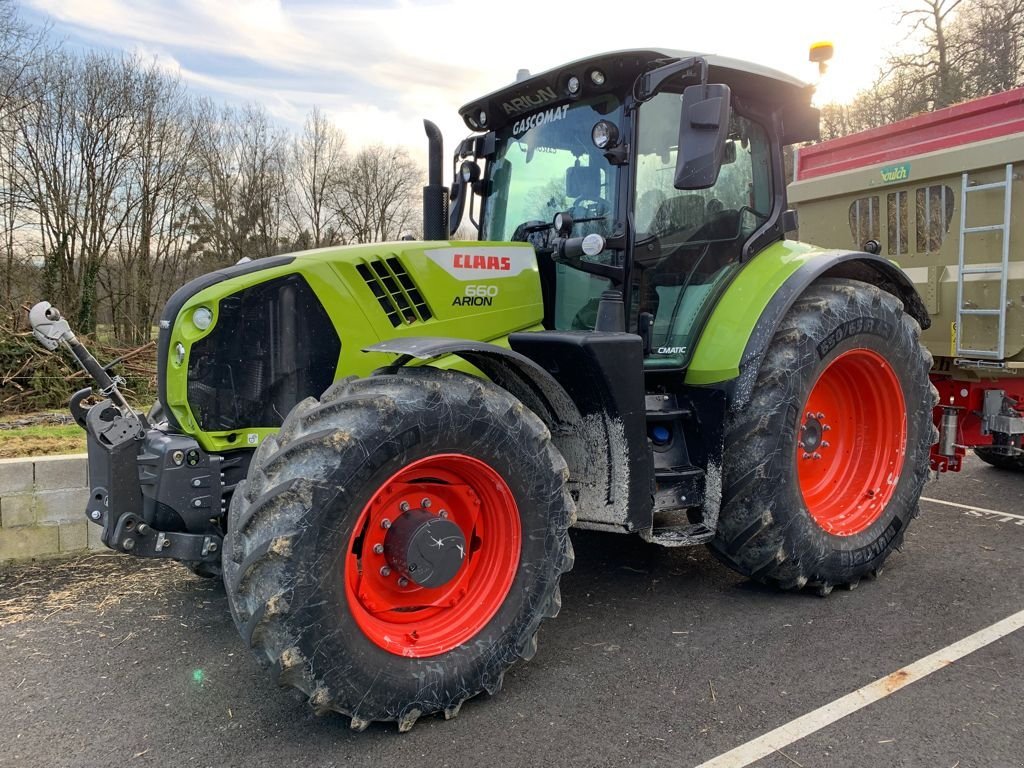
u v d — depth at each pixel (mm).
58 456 4375
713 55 3373
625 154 3289
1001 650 3066
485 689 2670
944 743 2422
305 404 2633
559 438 3234
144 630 3346
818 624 3357
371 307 3045
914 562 4172
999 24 18906
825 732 2492
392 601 2639
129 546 2770
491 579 2758
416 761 2355
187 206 20344
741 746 2418
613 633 3285
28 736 2508
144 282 18719
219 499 2857
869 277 4227
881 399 3982
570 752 2396
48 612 3539
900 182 5285
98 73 18078
